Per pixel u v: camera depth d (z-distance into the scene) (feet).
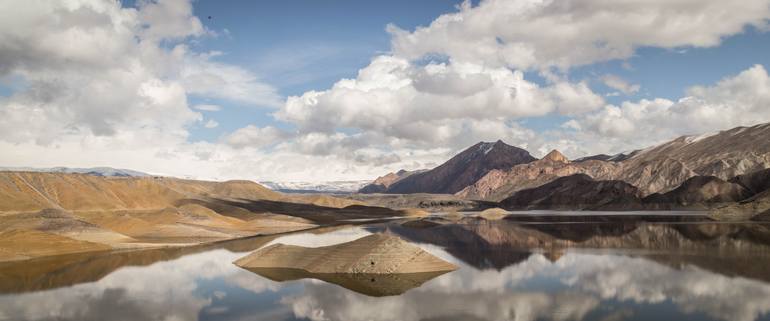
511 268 188.75
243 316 126.72
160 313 130.52
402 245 192.95
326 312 128.67
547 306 129.90
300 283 167.53
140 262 224.53
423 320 119.55
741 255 211.20
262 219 569.64
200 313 130.41
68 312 132.26
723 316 118.52
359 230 419.33
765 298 134.92
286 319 123.54
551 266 192.03
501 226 443.32
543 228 406.41
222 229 420.77
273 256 211.82
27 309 135.74
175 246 296.51
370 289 154.92
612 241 282.97
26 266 215.10
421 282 164.35
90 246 281.33
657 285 153.28
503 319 118.62
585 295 141.49
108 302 143.43
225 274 188.44
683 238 290.15
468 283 161.27
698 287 149.38
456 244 280.72
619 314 121.49
